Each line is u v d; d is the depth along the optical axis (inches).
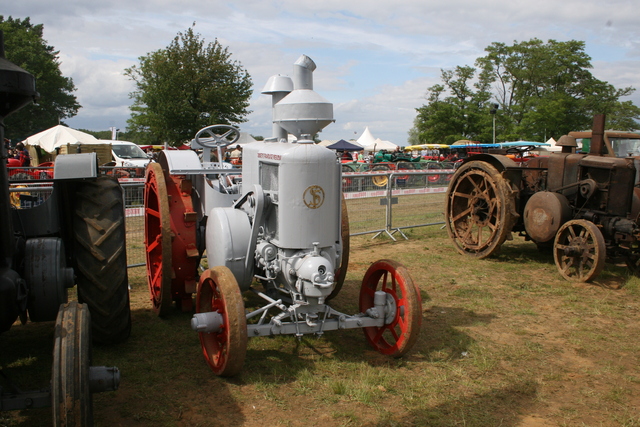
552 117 1683.1
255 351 149.6
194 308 188.5
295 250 137.4
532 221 265.0
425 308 195.6
